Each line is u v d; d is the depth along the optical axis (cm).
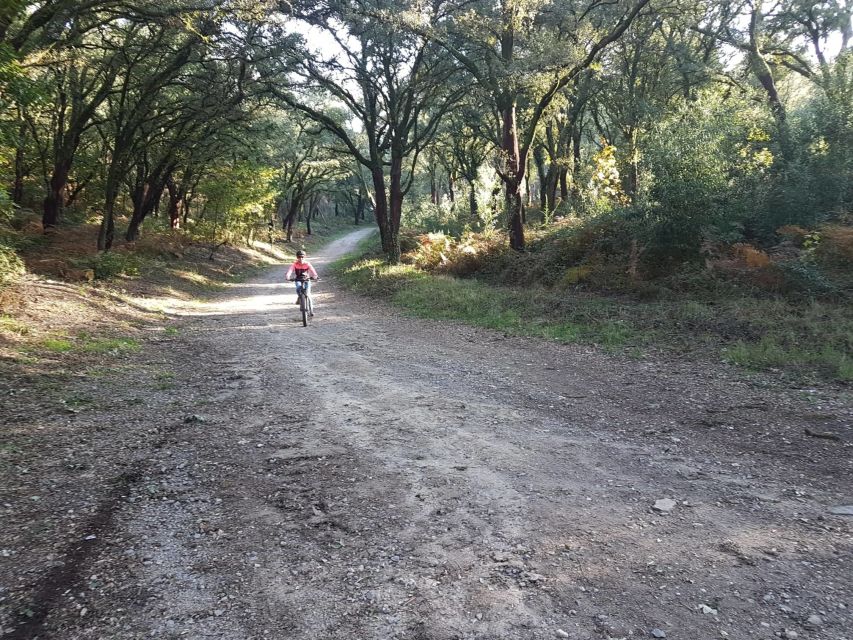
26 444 491
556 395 669
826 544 325
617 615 268
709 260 1206
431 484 423
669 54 2266
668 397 638
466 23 1725
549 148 3028
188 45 1708
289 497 404
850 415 536
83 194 2823
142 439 523
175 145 2294
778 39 2267
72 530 353
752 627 257
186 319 1429
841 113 1298
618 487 412
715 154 1263
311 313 1369
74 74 1838
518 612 273
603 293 1352
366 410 618
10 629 259
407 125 2569
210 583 301
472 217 3003
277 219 6088
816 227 1145
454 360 886
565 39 1709
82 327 1034
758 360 750
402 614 274
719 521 357
